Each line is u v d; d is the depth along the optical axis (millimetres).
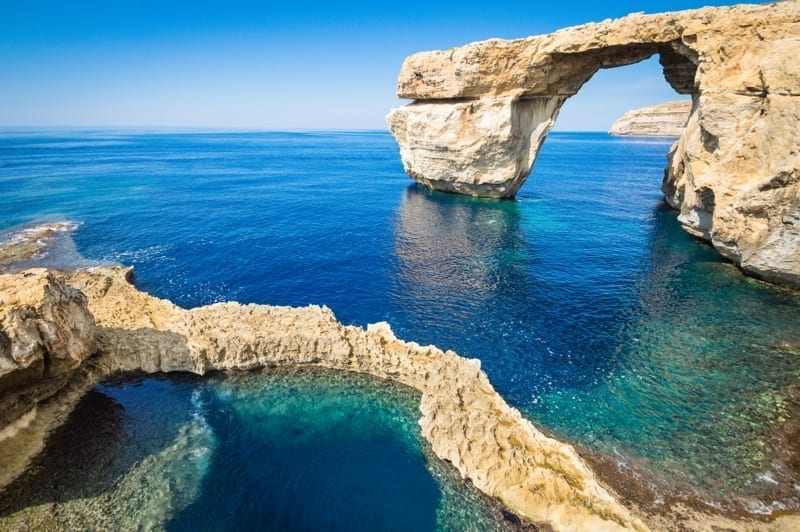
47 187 62938
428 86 52188
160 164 98375
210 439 14984
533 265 32531
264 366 19031
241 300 26344
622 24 36000
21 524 11469
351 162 110375
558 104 49812
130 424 15523
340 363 19031
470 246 37156
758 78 25859
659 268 31672
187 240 37938
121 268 29781
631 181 76938
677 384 18719
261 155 130375
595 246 37219
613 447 15297
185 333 19359
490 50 45281
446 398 15977
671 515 12609
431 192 62281
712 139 30250
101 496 12469
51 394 15547
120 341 18672
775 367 19734
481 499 12914
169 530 11570
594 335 22641
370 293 27438
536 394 18203
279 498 12750
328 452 14625
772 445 15320
